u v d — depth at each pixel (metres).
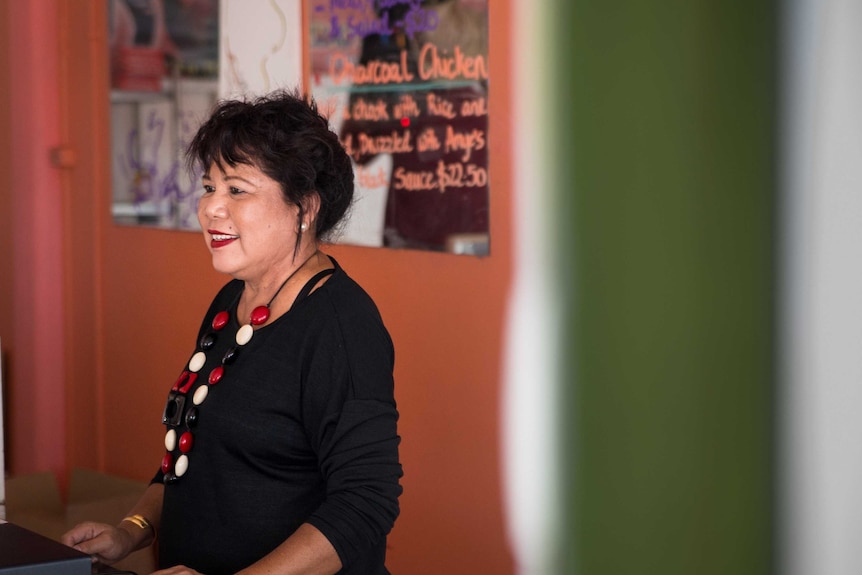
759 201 2.14
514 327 2.90
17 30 4.38
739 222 2.24
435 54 3.02
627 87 2.57
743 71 2.20
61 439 4.55
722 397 2.32
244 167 1.82
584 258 2.71
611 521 2.69
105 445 4.38
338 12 3.28
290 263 1.88
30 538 1.58
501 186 2.89
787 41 1.97
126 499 3.78
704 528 2.41
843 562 1.87
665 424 2.53
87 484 4.14
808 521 1.93
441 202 3.04
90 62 4.28
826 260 1.88
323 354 1.78
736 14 2.22
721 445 2.34
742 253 2.25
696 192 2.37
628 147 2.58
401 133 3.13
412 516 3.21
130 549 1.99
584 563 2.77
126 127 4.14
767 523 2.13
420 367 3.15
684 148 2.42
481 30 2.89
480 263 2.96
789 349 1.99
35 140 4.41
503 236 2.90
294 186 1.82
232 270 1.85
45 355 4.49
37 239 4.44
